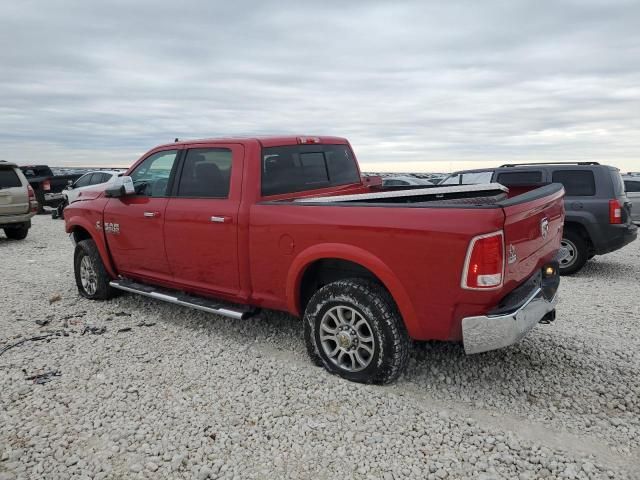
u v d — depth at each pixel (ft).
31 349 14.55
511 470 8.95
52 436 10.11
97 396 11.71
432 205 10.69
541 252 12.16
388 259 11.11
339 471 9.02
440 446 9.70
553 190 13.11
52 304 19.30
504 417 10.73
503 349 14.08
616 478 8.66
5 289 21.79
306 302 13.82
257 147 14.06
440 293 10.59
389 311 11.46
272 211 13.10
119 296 20.11
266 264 13.41
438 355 13.71
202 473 8.89
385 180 52.70
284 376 12.60
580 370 12.80
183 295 16.16
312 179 16.07
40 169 64.03
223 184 14.35
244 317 14.01
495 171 27.53
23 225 37.76
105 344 14.92
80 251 19.71
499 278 10.06
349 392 11.71
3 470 9.07
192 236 14.98
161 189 16.26
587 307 18.99
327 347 12.71
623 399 11.39
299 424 10.46
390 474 8.88
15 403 11.41
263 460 9.34
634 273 25.93
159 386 12.19
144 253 16.80
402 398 11.47
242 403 11.34
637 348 14.39
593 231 24.36
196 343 14.93
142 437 10.05
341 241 11.80
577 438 9.92
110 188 16.26
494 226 9.86
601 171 24.49
